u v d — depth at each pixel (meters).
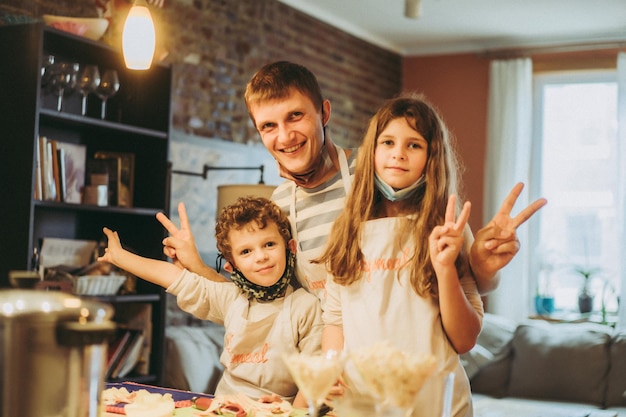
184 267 2.03
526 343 5.05
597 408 4.66
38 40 3.24
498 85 6.81
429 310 1.57
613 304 6.39
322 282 1.95
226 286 1.98
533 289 6.70
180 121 4.72
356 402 1.18
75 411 1.12
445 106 7.11
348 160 2.00
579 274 6.54
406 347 1.56
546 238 6.71
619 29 6.38
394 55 7.19
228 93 5.15
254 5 5.38
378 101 6.93
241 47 5.26
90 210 3.59
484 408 4.54
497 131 6.77
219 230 1.95
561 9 5.86
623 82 6.34
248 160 5.25
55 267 3.61
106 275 3.73
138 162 4.00
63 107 3.74
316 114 1.92
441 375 1.21
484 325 5.26
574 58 6.66
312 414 1.29
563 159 6.71
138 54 2.38
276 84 1.87
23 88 3.26
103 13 3.98
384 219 1.65
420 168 1.64
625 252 6.14
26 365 1.08
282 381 1.88
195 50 4.84
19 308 1.08
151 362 3.91
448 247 1.44
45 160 3.38
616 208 6.29
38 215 3.69
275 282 1.91
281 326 1.89
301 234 1.99
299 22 5.86
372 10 6.03
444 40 6.92
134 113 4.00
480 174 6.94
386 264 1.62
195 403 1.63
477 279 1.62
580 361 4.84
